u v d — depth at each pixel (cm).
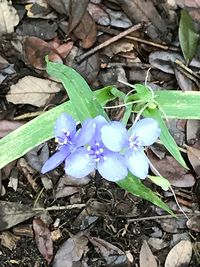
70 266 19
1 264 19
